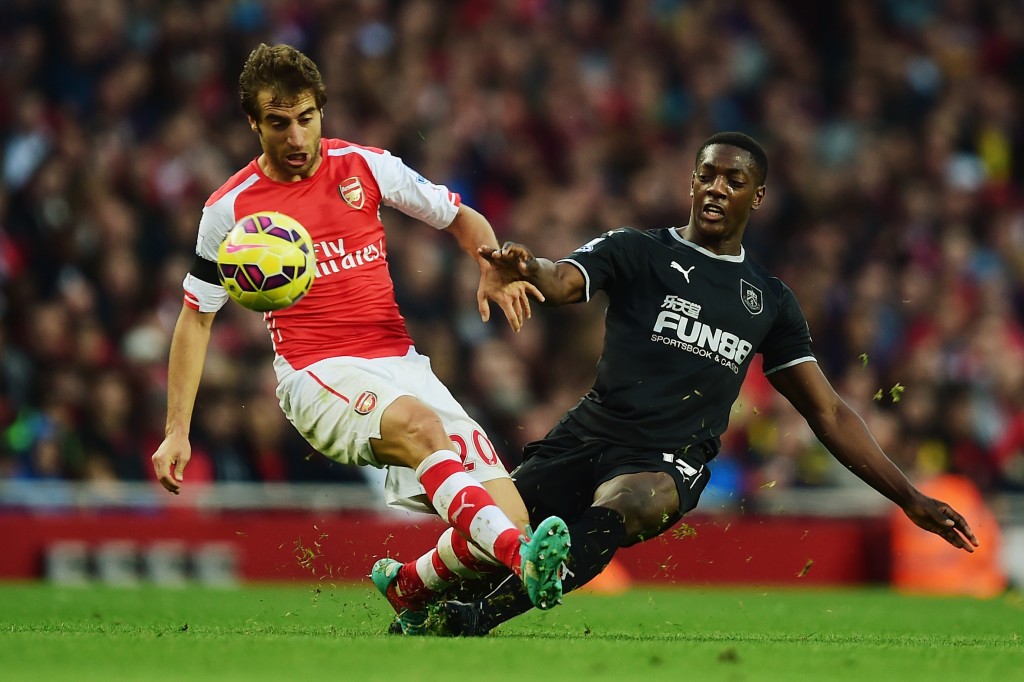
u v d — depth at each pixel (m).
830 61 65.25
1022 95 65.94
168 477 18.33
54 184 46.62
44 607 26.59
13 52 51.09
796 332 20.22
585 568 17.77
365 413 17.80
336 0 56.41
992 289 54.59
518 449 44.62
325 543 38.38
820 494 42.34
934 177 60.12
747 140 19.75
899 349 51.50
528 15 59.38
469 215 19.80
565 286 18.72
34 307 44.28
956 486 41.91
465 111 54.41
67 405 40.34
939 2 66.88
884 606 32.12
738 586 40.91
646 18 61.66
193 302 18.62
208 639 16.83
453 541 18.42
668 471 18.89
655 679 13.10
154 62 52.75
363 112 54.03
